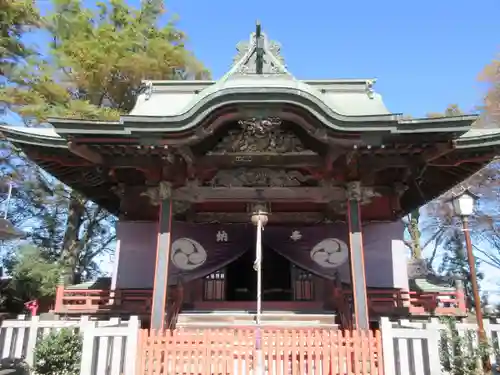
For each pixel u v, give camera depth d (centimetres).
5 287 2027
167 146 984
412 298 1227
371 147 988
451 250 3994
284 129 1075
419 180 1312
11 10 1844
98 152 1044
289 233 1291
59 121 924
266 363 783
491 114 2611
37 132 1053
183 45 2469
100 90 2452
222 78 1195
